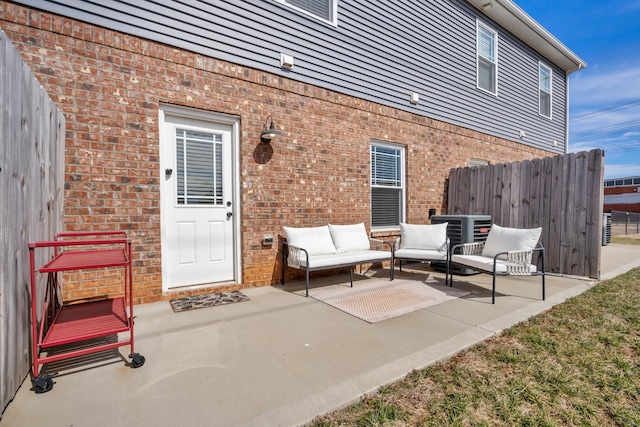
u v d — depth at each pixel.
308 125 4.73
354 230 4.99
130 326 2.24
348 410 1.77
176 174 3.83
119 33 3.35
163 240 3.71
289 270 4.62
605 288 4.30
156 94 3.55
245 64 4.13
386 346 2.52
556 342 2.62
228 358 2.32
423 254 4.66
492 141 7.81
